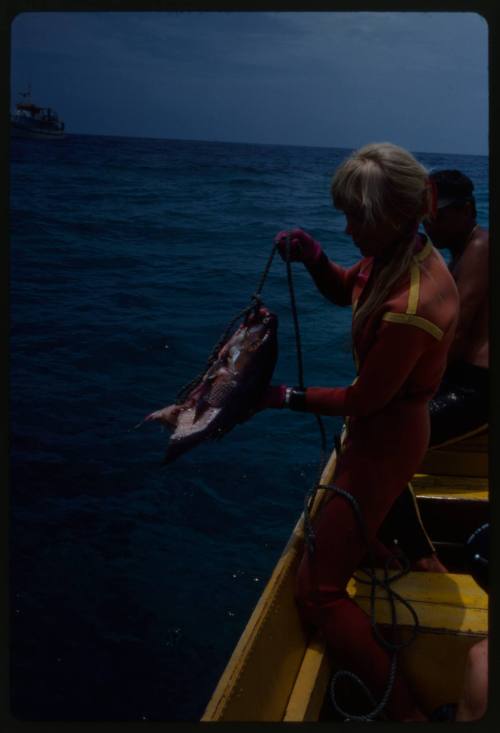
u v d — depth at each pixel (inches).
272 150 4160.9
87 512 203.2
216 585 174.1
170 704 138.9
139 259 577.0
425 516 121.0
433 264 83.2
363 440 88.2
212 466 226.7
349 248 649.0
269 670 80.8
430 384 86.6
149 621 161.3
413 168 79.4
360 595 98.1
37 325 379.6
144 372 315.9
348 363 319.6
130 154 2377.0
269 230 741.9
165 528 196.4
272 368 89.1
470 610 94.7
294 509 205.6
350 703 94.7
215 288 472.7
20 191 1037.8
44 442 243.9
